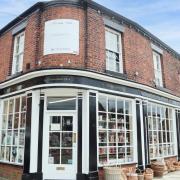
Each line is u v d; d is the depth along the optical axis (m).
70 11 9.81
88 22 10.03
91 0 10.20
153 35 13.74
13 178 9.79
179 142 14.68
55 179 8.99
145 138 11.64
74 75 9.19
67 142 9.28
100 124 9.95
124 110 11.08
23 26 11.17
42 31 9.98
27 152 9.19
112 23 11.09
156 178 10.75
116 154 10.35
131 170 10.44
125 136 10.90
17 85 10.55
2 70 12.18
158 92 13.10
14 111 10.81
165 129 13.87
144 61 12.69
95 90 9.68
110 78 10.09
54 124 9.41
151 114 12.72
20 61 11.31
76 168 9.01
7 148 10.73
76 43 9.62
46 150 9.20
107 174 9.03
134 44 12.11
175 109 15.07
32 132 9.26
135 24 12.30
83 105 9.38
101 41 10.45
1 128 11.42
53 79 9.11
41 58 9.67
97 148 9.36
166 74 14.63
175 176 11.24
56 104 9.55
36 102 9.52
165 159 13.17
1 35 12.98
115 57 11.18
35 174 8.94
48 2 10.01
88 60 9.73
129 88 11.24
